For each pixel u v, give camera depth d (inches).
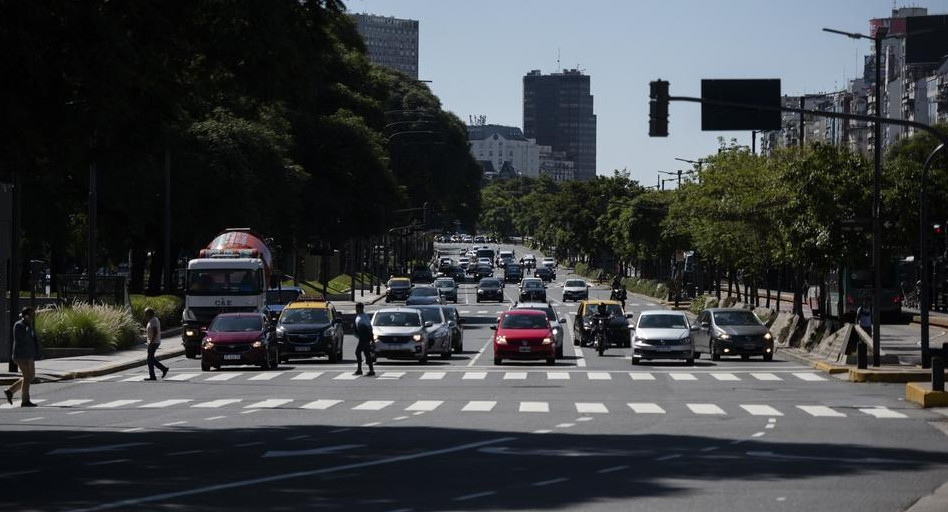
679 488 1668.3
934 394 3002.0
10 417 2775.6
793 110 3393.2
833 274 7598.4
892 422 2623.0
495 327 4867.1
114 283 6028.5
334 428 2485.2
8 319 4389.8
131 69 2450.8
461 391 3484.3
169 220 6855.3
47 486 1692.9
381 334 4665.4
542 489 1657.2
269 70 2844.5
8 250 4330.7
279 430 2448.3
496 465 1908.2
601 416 2758.4
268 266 5905.5
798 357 4881.9
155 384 3811.5
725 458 1998.0
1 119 2375.7
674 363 4734.3
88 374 4183.1
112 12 2522.1
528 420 2659.9
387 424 2571.4
